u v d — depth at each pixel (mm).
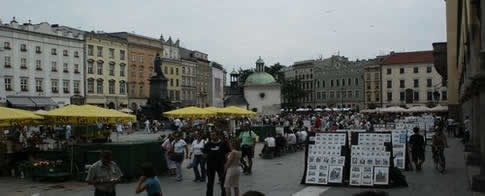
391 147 15867
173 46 106188
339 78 140750
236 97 86562
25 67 68938
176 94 104438
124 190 15250
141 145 17594
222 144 13195
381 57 133125
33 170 17562
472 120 20109
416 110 58094
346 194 14312
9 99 65938
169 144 18750
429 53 121125
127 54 89750
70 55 77000
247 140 19312
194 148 17359
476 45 13922
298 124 34844
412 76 120500
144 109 51844
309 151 16719
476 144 19250
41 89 71562
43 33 71812
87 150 17344
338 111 99125
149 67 96125
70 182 17094
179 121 46000
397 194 14133
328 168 16234
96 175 9602
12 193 14867
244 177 18312
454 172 19031
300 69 155750
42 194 14703
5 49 65812
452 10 44594
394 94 123500
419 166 19781
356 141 16359
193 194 14656
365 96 132000
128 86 89938
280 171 20109
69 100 76562
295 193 14617
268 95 85375
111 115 21203
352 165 16047
